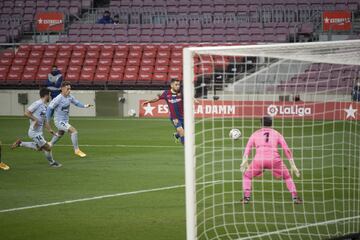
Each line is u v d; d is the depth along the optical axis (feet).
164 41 378.12
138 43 375.66
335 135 224.53
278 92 219.82
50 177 158.40
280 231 105.40
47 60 366.63
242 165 122.83
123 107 331.16
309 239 100.83
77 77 356.38
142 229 107.55
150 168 171.32
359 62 108.27
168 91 197.47
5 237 103.30
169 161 184.03
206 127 244.83
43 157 193.26
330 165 168.14
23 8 404.16
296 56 101.65
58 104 188.03
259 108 220.43
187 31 379.76
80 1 405.80
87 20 400.47
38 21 385.50
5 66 365.20
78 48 372.17
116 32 384.68
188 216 86.28
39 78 358.23
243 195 125.18
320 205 123.44
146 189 142.00
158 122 300.61
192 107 86.33
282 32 369.09
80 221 113.39
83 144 223.92
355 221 111.45
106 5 414.62
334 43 98.99
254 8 390.21
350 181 147.23
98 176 159.12
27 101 339.16
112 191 139.95
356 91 160.76
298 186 141.28
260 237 102.22
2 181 153.38
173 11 396.78
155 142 228.22
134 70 355.77
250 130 232.53
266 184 143.23
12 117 327.88
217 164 170.09
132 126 283.79
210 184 142.61
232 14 390.21
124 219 114.62
